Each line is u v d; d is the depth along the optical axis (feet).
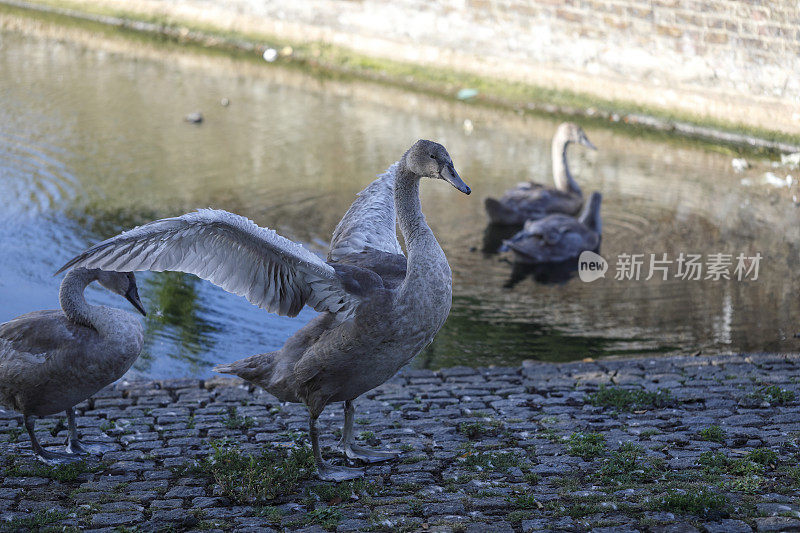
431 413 25.82
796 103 59.57
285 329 35.58
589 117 66.80
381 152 57.16
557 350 33.78
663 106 65.00
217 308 37.40
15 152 53.88
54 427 25.29
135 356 23.20
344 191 49.85
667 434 22.85
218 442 23.56
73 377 22.18
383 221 23.38
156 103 65.77
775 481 19.08
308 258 19.34
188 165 53.36
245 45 81.15
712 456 20.79
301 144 58.18
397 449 22.82
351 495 19.80
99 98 66.08
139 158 54.08
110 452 23.24
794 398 25.46
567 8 67.36
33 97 65.31
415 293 19.88
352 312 19.99
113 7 87.45
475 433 23.88
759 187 53.83
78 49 79.10
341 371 20.56
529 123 65.51
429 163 20.06
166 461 22.36
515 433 23.71
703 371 28.76
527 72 69.51
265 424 25.23
